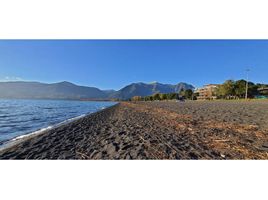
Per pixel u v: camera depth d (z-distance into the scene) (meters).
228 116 14.59
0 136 10.95
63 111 34.25
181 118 13.85
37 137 9.92
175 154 5.68
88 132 10.59
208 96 105.38
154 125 11.32
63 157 6.07
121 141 7.54
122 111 27.48
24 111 31.84
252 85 75.75
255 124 10.46
